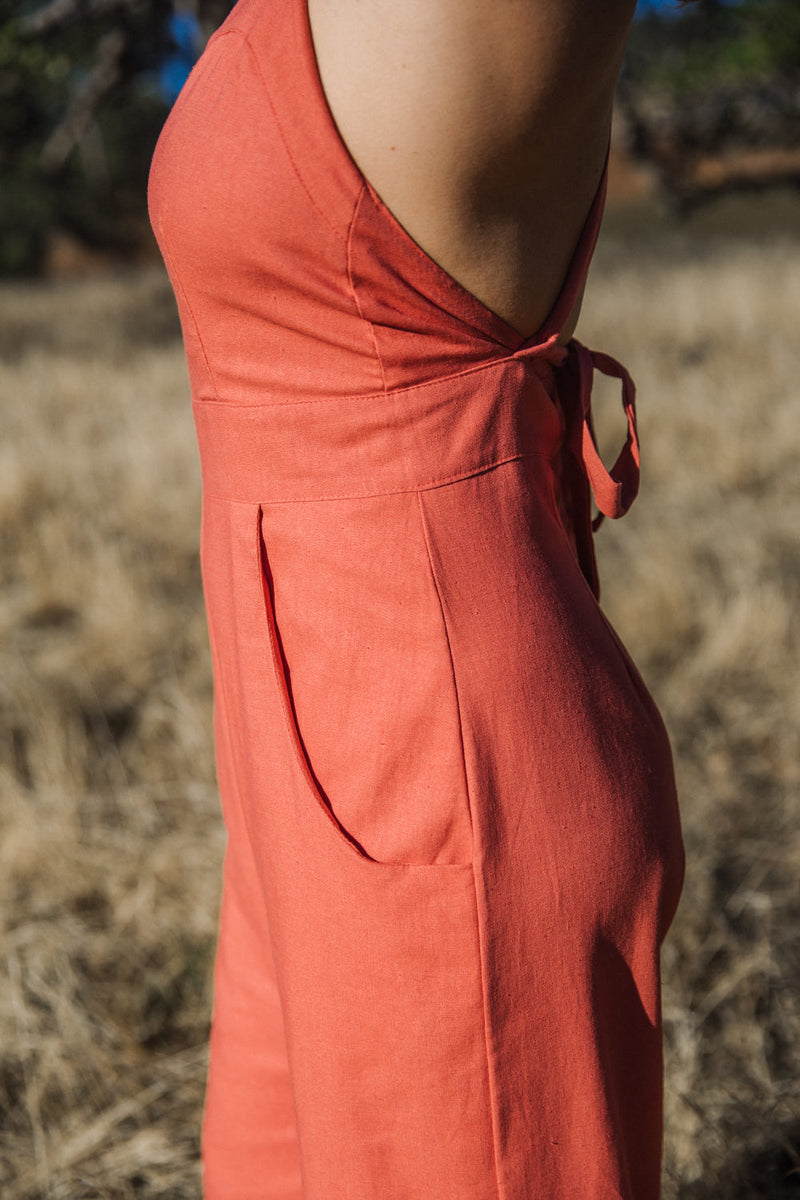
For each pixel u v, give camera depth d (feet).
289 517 2.63
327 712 2.61
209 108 2.41
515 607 2.54
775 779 8.78
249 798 2.92
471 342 2.50
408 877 2.51
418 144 2.22
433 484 2.50
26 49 16.75
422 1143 2.62
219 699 3.33
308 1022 2.68
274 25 2.31
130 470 16.93
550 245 2.53
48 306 46.14
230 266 2.46
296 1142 3.52
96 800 8.32
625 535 13.92
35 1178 5.61
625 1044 2.78
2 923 7.02
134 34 15.58
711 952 6.89
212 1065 3.74
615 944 2.65
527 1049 2.56
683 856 2.90
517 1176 2.61
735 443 16.31
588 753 2.58
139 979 6.90
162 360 28.96
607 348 25.46
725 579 12.13
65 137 17.01
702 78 27.63
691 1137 5.42
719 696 9.93
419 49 2.13
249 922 3.52
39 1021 6.38
